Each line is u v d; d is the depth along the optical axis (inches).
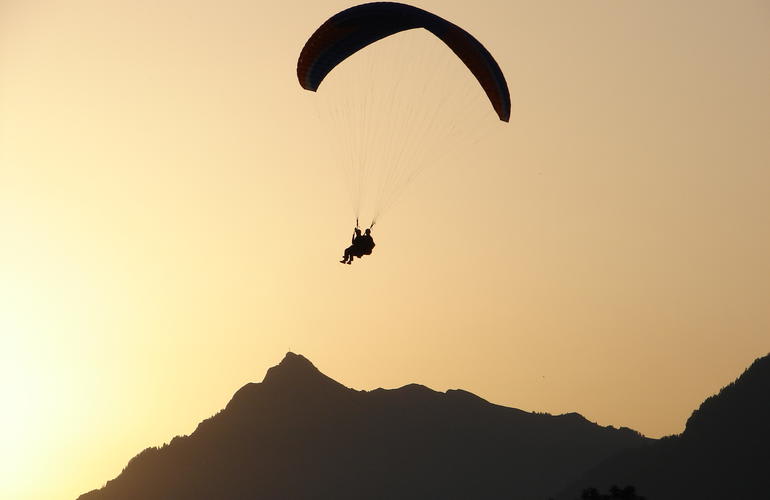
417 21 3597.4
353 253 3558.1
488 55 3609.7
